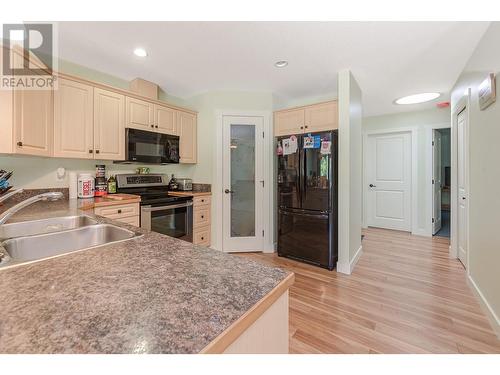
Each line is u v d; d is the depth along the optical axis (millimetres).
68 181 2553
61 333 438
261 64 2590
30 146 1907
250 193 3502
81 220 1586
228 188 3447
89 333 440
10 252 1047
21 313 496
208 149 3488
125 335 439
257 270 748
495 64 1755
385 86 3184
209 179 3492
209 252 903
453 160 3143
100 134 2494
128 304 539
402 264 2967
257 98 3439
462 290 2287
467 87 2463
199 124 3566
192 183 3654
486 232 1920
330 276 2629
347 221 2719
